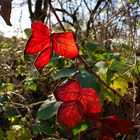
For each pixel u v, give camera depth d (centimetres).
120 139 83
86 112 34
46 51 32
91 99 34
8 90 114
